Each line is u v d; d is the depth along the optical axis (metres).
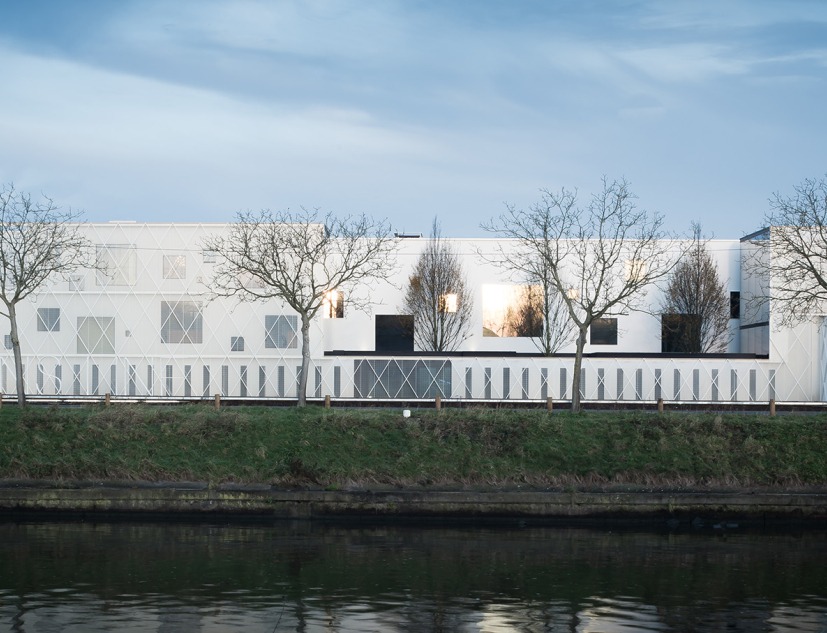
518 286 70.62
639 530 31.11
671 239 69.50
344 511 32.47
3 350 60.66
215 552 26.84
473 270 71.12
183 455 35.41
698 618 20.33
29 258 56.31
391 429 36.88
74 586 22.67
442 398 59.81
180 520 32.38
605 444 36.09
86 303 60.84
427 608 21.03
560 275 68.19
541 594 22.28
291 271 59.31
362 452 35.69
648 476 34.06
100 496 32.56
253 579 23.55
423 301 70.50
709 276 70.12
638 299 69.19
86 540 28.56
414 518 32.44
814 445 35.59
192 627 19.42
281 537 29.34
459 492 32.62
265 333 60.81
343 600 21.61
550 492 32.66
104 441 36.03
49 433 36.56
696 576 24.19
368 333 70.44
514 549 27.67
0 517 32.59
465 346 70.69
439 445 35.91
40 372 60.66
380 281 71.19
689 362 60.47
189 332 60.97
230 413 38.56
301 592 22.30
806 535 30.28
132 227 61.09
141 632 19.03
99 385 60.66
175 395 60.62
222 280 60.69
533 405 56.03
